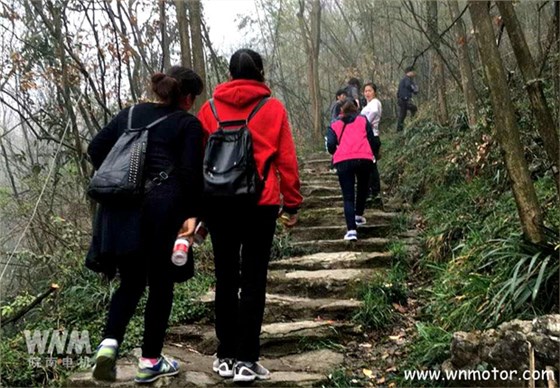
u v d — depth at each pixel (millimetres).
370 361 3344
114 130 2863
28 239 5582
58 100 5379
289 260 4902
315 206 6469
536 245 3023
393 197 6828
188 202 2727
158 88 2834
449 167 5969
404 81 10188
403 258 4734
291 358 3453
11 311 4121
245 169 2717
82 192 6016
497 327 2773
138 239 2602
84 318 3938
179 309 3941
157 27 6730
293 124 15609
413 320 3803
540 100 3080
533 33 8172
